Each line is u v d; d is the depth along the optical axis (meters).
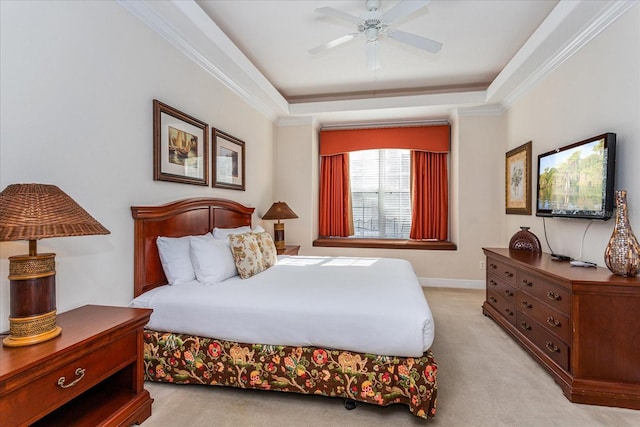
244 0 2.42
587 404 1.81
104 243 1.94
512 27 2.78
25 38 1.51
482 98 4.14
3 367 1.08
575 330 1.87
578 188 2.51
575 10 2.19
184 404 1.82
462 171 4.51
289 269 2.79
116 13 2.01
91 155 1.85
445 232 4.98
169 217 2.45
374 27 2.27
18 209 1.21
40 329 1.29
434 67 3.59
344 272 2.64
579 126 2.63
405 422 1.67
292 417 1.71
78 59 1.77
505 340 2.71
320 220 5.39
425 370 1.67
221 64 2.99
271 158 4.75
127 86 2.10
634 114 2.06
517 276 2.67
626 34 2.12
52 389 1.21
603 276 1.96
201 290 2.11
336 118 4.89
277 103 4.14
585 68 2.55
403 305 1.79
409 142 5.00
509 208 4.04
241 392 1.95
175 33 2.45
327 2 2.44
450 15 2.60
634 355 1.79
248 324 1.88
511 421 1.67
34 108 1.55
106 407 1.54
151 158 2.32
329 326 1.77
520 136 3.76
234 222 3.46
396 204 5.30
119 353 1.54
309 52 2.57
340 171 5.30
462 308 3.61
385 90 4.34
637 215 2.04
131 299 2.14
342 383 1.77
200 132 2.89
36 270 1.29
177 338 2.00
